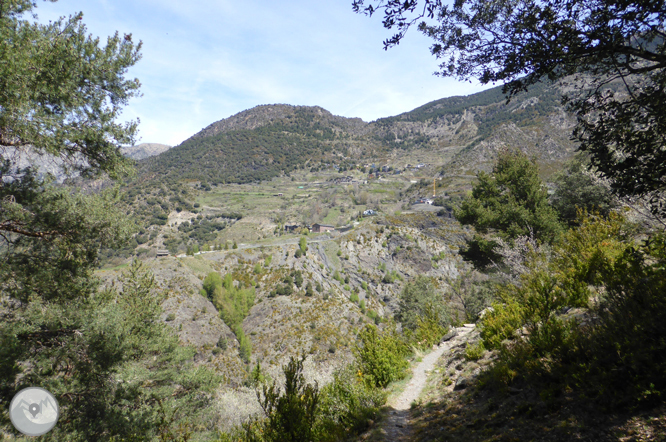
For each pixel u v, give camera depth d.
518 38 4.34
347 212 167.88
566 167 30.78
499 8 4.50
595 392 3.73
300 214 174.88
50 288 10.88
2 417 9.05
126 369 14.13
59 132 8.00
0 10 7.31
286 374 6.00
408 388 8.33
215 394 22.88
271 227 162.50
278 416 5.57
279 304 75.56
